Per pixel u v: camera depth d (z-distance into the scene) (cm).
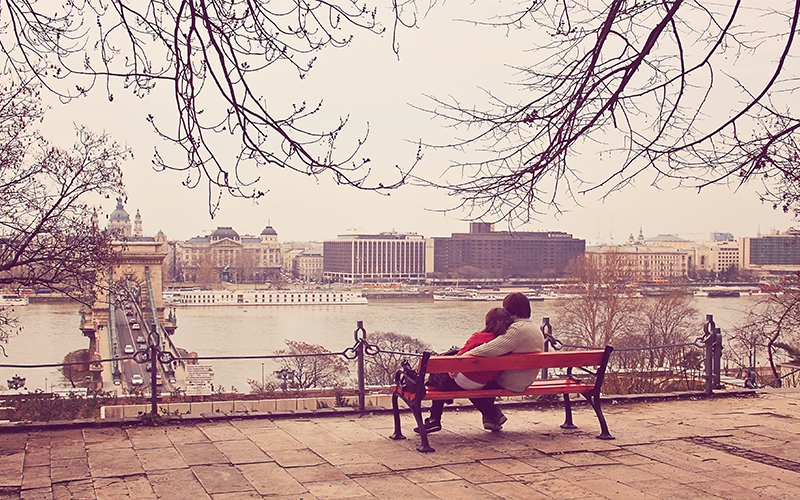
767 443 927
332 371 5172
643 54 675
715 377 1349
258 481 755
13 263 2239
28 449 873
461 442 925
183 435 952
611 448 896
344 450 881
